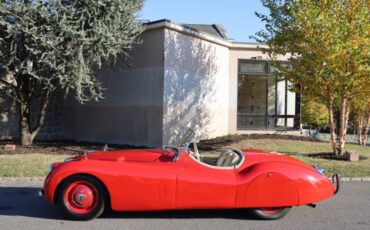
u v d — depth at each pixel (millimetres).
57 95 19109
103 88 16328
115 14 12938
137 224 6289
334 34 11539
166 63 15312
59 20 12148
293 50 13078
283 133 20281
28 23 12008
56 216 6727
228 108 19438
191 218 6625
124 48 14977
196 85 16984
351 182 9859
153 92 15617
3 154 13102
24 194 8312
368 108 19344
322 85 12734
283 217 6680
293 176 6383
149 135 15758
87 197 6402
